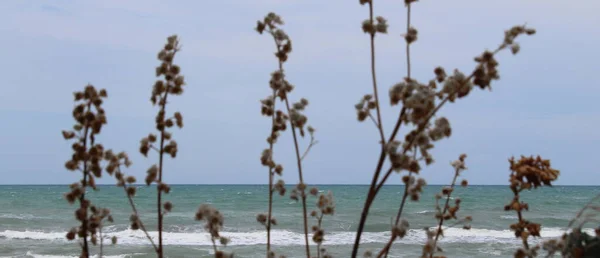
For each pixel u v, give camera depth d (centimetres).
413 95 172
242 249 2739
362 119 189
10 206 5362
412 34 186
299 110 239
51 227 3678
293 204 5638
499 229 3647
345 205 5903
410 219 3925
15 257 2530
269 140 245
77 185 212
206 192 9862
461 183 276
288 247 2783
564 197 8050
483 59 172
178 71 221
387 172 185
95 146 210
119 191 8450
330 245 2816
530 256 222
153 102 221
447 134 173
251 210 4969
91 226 219
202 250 2700
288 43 234
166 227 3481
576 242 224
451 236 3272
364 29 191
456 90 173
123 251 2645
